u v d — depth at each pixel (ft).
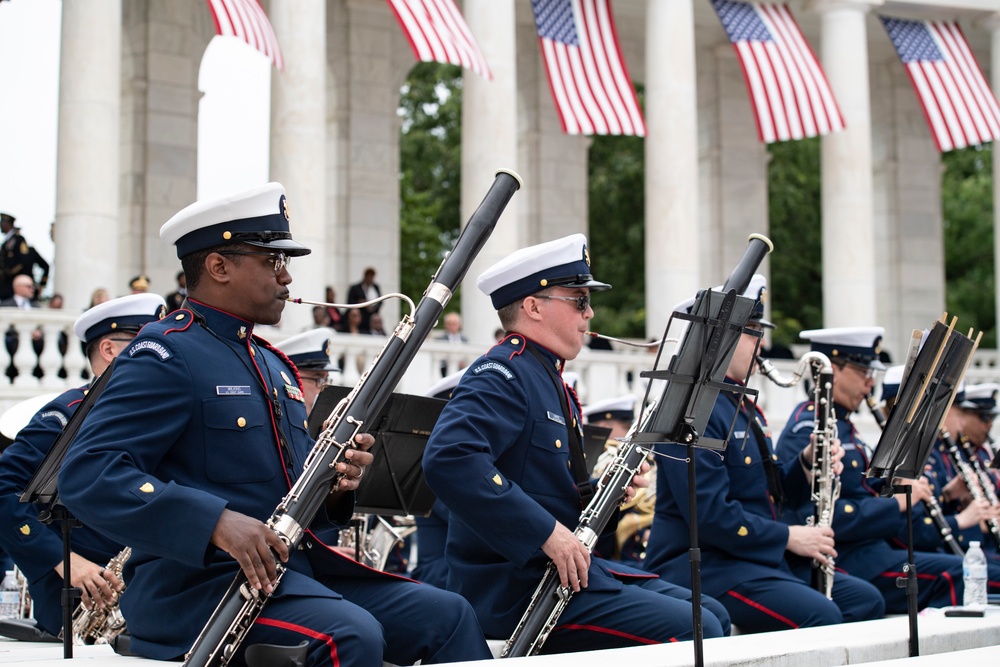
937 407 36.52
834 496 49.52
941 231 196.24
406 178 257.14
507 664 26.94
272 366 31.04
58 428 40.22
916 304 194.08
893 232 194.70
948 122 151.33
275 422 29.73
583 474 37.24
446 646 30.35
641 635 35.19
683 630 35.40
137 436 27.71
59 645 38.86
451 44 119.44
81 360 100.53
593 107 129.59
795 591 43.73
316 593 27.91
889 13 168.14
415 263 244.83
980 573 49.03
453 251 31.86
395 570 62.95
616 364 128.16
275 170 130.52
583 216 176.35
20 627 41.06
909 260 194.49
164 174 151.12
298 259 127.85
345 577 31.40
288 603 27.71
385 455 44.65
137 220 149.59
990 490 70.08
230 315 29.94
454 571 37.70
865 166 159.53
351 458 28.35
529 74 174.29
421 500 46.11
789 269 246.88
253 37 110.52
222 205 29.71
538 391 36.52
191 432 28.60
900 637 34.06
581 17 132.46
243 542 26.35
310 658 27.12
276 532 27.25
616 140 245.24
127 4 150.92
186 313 29.84
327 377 55.52
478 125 139.85
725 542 44.19
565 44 131.03
